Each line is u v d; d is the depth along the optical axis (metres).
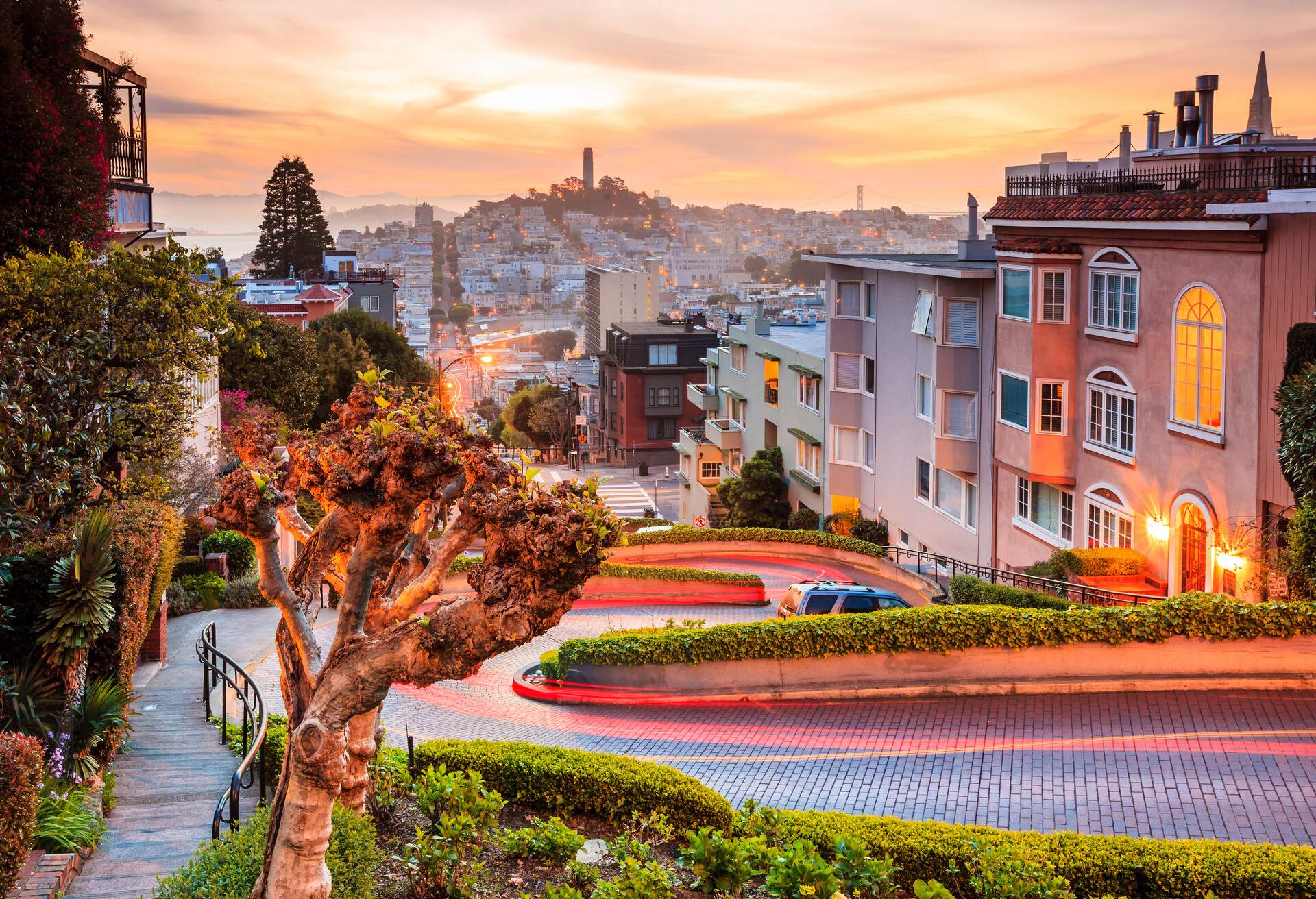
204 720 17.17
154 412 19.77
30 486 15.94
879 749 18.09
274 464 9.96
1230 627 19.77
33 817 10.64
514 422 122.75
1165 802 15.29
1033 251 31.14
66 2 25.55
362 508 8.14
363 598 8.34
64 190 23.47
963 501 38.38
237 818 11.88
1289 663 19.70
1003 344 33.25
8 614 14.27
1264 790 15.43
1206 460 25.80
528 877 12.02
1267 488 23.77
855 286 46.41
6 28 23.23
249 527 8.73
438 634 8.02
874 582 39.38
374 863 10.22
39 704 13.88
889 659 20.89
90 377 18.55
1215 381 25.41
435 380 65.25
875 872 11.34
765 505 53.78
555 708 22.23
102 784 13.80
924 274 39.53
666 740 19.33
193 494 29.73
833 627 21.12
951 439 37.56
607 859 12.66
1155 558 27.73
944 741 18.22
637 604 35.97
